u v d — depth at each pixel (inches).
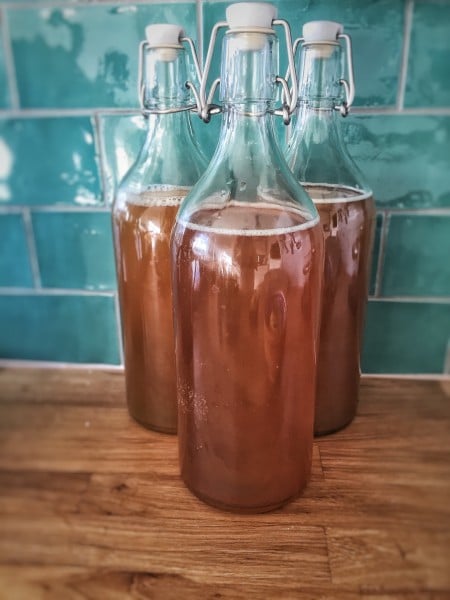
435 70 19.4
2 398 20.9
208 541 15.8
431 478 17.4
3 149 21.8
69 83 20.9
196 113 19.1
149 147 18.9
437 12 18.8
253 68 14.5
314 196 17.5
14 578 14.7
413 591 14.3
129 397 20.5
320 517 16.5
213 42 16.2
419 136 20.1
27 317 23.8
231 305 14.9
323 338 18.4
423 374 21.8
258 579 14.8
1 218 22.7
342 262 17.8
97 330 23.6
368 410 20.3
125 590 14.5
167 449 19.1
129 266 18.9
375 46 19.2
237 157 15.4
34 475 17.6
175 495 17.2
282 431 16.2
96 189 22.2
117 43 20.2
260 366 15.4
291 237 14.8
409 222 21.0
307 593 14.4
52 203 22.5
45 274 23.3
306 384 16.4
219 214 15.2
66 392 21.4
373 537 15.8
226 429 16.0
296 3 18.5
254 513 16.6
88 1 19.7
